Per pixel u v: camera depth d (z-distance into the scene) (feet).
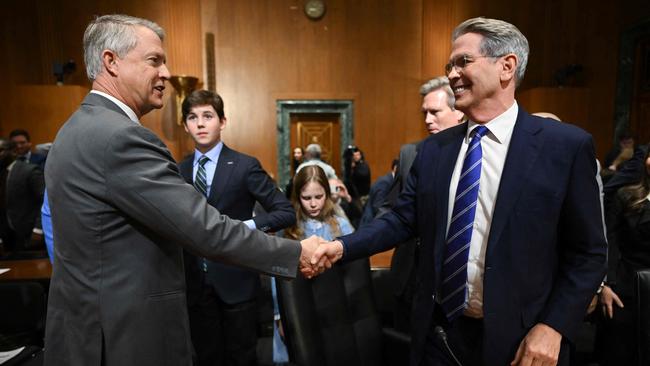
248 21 21.53
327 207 6.38
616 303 5.36
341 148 22.63
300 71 21.95
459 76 3.25
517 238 3.07
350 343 4.88
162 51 3.39
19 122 18.66
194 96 5.35
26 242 10.50
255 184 5.47
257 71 21.76
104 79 3.22
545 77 21.57
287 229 6.16
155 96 3.39
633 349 5.23
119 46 3.16
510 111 3.28
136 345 2.95
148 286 3.02
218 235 3.07
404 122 22.47
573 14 20.89
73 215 2.92
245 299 5.31
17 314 5.24
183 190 2.99
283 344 5.67
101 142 2.85
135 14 20.58
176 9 20.15
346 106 22.25
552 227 3.04
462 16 21.22
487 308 3.11
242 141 22.02
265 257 3.34
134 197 2.84
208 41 20.92
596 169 3.08
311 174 6.23
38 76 20.16
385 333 5.13
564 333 2.91
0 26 19.69
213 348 5.35
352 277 5.16
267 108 21.99
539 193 3.03
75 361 2.95
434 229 3.50
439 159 3.59
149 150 2.95
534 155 3.09
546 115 4.61
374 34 22.09
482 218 3.29
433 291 3.46
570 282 3.01
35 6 19.95
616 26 20.06
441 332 3.43
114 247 2.95
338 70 22.12
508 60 3.14
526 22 21.40
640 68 18.94
